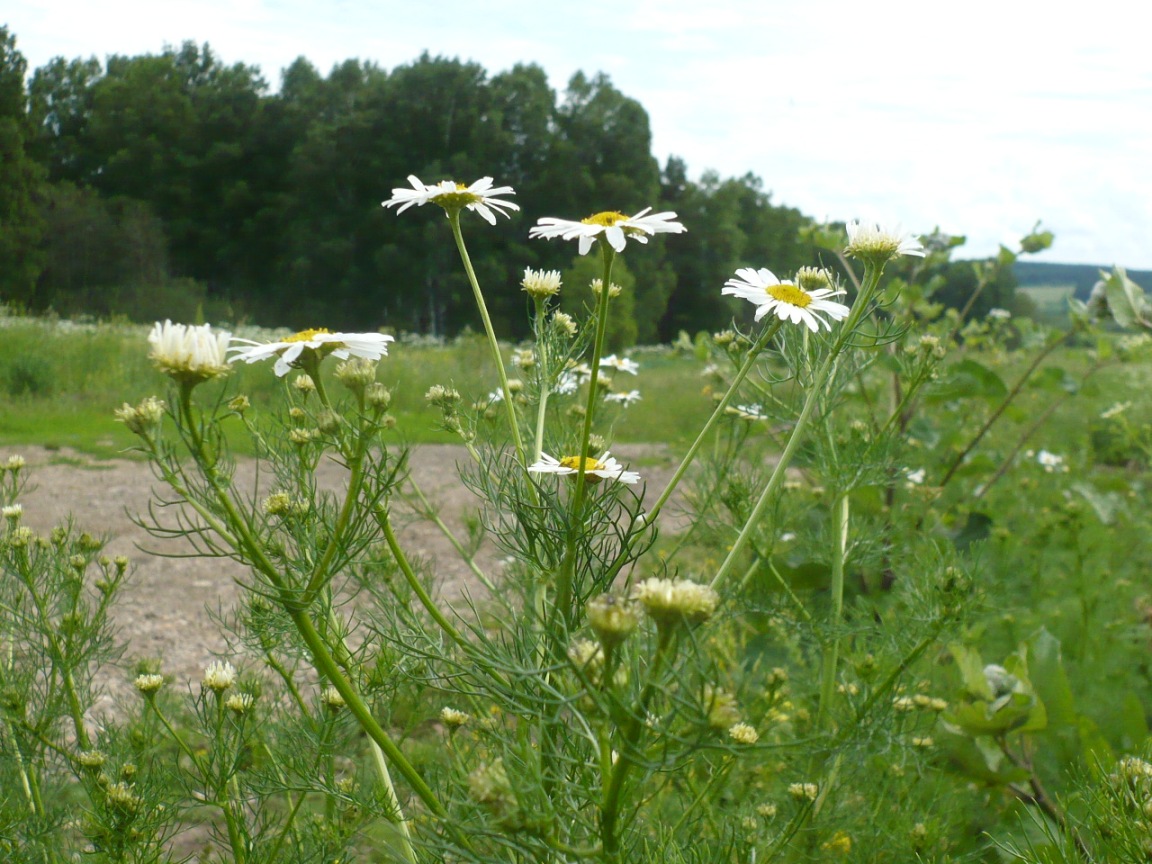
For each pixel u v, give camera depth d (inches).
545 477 86.2
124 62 2938.0
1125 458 422.0
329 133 2401.6
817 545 143.3
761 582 147.7
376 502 68.4
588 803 69.7
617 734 55.8
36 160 2541.8
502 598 88.2
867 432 156.9
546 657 72.7
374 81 2704.2
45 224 1891.0
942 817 122.2
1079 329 243.9
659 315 2487.7
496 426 109.0
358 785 103.0
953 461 245.8
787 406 127.3
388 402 71.5
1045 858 85.3
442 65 2380.7
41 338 637.3
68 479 376.8
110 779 96.8
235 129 2623.0
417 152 2400.3
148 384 597.9
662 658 54.7
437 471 403.9
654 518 81.2
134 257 2000.5
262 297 2378.2
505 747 67.5
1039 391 378.9
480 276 2236.7
